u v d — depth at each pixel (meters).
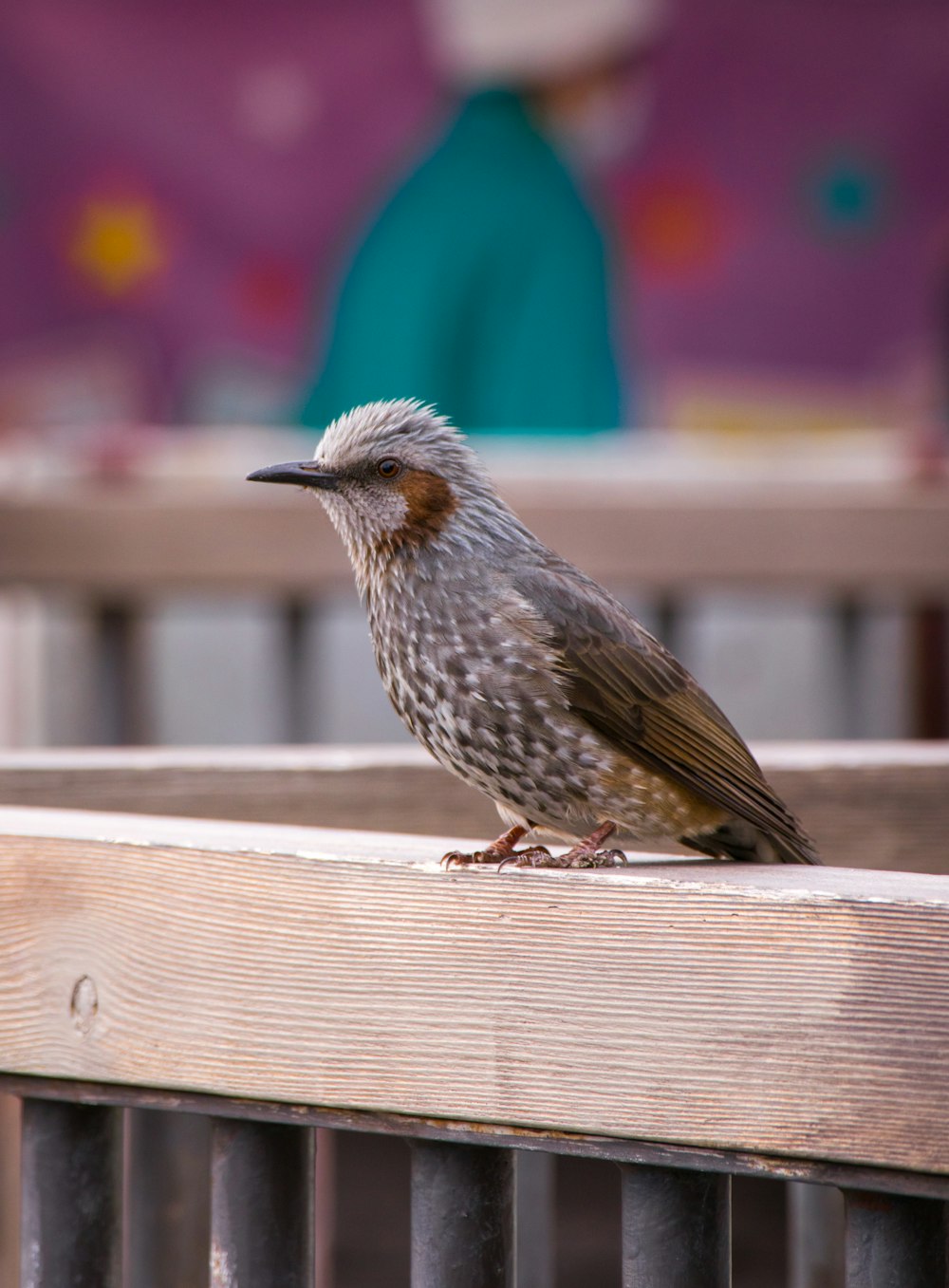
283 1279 4.27
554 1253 8.65
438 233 14.55
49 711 10.04
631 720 5.57
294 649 10.58
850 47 14.76
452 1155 4.10
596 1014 3.90
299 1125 4.19
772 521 9.50
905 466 9.72
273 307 14.86
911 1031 3.63
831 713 11.05
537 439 14.29
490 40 14.41
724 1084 3.79
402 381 14.56
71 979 4.40
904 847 6.34
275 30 14.66
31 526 9.25
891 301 15.02
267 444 10.95
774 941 3.75
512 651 5.54
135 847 4.35
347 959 4.13
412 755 6.46
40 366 15.01
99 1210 4.46
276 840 4.34
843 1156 3.68
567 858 4.52
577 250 14.62
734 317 14.92
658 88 14.70
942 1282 3.70
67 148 14.80
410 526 5.73
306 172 14.78
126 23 14.68
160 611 12.57
